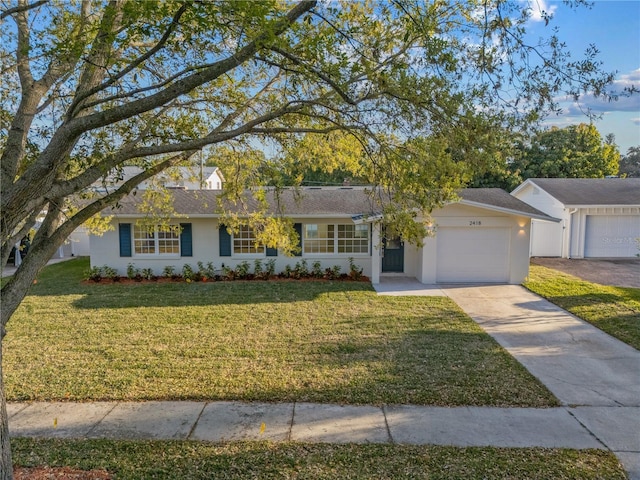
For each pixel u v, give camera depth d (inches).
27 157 222.1
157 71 240.4
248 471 182.5
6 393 258.4
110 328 395.2
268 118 210.8
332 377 281.3
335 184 1056.2
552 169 1283.2
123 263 650.8
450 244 618.5
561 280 623.2
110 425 222.5
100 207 205.0
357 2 219.5
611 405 244.4
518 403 246.2
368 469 183.0
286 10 208.2
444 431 215.5
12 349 338.6
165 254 653.3
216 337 368.2
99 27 176.2
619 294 526.3
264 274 641.6
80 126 168.7
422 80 190.1
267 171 323.0
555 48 180.5
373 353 326.6
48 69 203.9
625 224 843.4
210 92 278.8
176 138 255.1
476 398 251.6
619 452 196.5
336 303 493.0
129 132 261.0
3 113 233.8
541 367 301.6
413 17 184.9
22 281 178.7
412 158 211.0
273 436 211.2
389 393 257.6
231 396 254.7
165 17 169.9
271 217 335.6
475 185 1257.4
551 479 176.4
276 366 300.8
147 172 226.8
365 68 190.1
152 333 379.9
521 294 546.9
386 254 673.6
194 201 677.3
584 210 835.4
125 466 185.9
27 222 198.7
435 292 558.3
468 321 418.3
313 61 188.9
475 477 177.3
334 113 239.5
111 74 194.1
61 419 229.0
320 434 212.8
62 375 285.7
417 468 183.6
